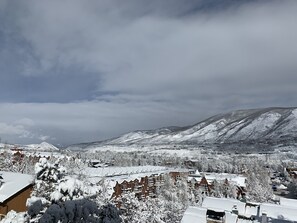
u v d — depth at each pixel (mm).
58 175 13859
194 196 103875
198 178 124688
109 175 98188
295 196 111375
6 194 40656
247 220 48500
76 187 13023
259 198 106562
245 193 113625
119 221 13781
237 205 53688
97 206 13008
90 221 12625
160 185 104688
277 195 122562
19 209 42031
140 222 46250
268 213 50719
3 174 45625
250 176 130750
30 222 11953
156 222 51312
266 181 127625
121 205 45000
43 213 12156
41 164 13664
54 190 13047
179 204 79062
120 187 77188
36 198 12617
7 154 100500
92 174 90062
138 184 92750
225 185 110562
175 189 101438
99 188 14711
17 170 83938
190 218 47219
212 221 46219
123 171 112750
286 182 157125
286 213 50406
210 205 54406
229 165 195750
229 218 47625
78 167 81812
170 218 63500
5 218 11844
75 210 12195
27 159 104438
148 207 51281
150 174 113438
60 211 11719
